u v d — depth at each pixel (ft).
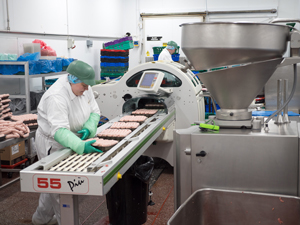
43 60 13.64
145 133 8.36
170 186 12.00
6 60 12.92
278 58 5.44
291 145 5.33
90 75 7.04
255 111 10.84
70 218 5.75
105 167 5.70
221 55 5.36
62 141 6.93
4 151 12.64
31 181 5.58
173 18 30.83
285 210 5.22
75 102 7.63
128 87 12.73
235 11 29.35
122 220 8.68
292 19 5.60
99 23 26.30
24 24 15.88
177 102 12.51
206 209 5.58
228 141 5.54
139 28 31.71
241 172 5.59
